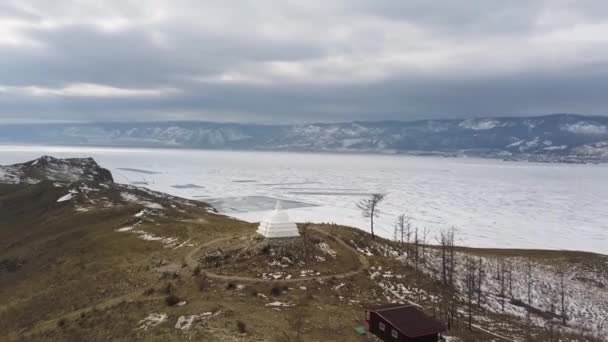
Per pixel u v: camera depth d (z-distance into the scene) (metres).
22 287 74.62
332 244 82.19
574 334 67.94
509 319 69.62
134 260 74.56
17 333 51.59
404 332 42.00
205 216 133.25
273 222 73.62
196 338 38.59
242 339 38.69
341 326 46.97
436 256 101.56
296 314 48.75
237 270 64.44
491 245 135.75
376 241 99.31
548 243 139.62
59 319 50.69
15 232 117.81
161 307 48.12
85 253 83.94
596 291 92.75
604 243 140.62
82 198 139.12
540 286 92.00
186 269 65.94
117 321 45.78
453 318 61.75
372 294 62.16
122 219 108.00
